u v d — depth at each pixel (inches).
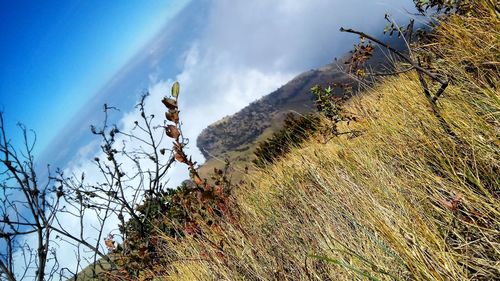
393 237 56.3
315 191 110.4
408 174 83.7
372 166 93.2
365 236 68.6
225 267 92.2
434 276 49.0
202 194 109.1
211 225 110.4
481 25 100.0
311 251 78.0
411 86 122.6
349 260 68.1
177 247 126.0
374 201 69.2
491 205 58.7
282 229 96.9
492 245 49.9
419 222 58.8
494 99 73.6
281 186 141.6
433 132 88.1
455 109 82.4
